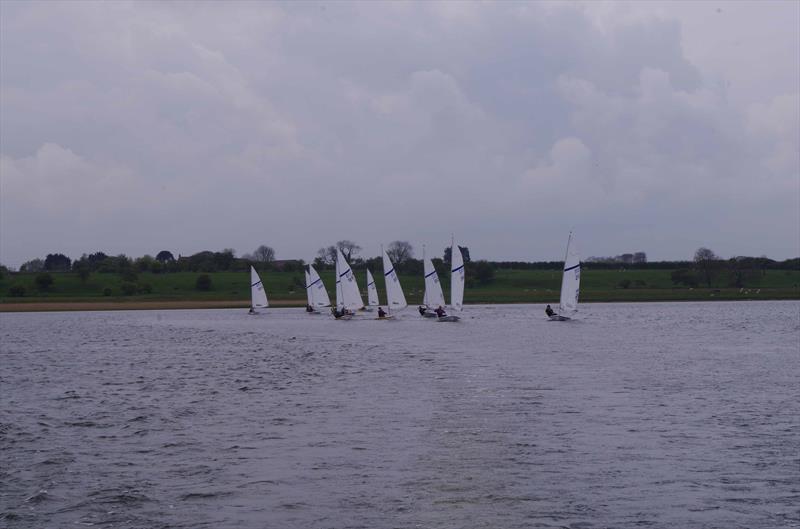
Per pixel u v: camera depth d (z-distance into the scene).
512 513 17.36
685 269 193.00
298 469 21.00
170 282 188.00
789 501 18.05
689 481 19.62
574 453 22.47
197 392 35.94
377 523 16.91
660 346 60.91
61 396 35.25
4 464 21.94
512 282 189.00
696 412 29.12
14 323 113.06
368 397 33.41
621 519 16.95
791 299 171.38
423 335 75.62
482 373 42.31
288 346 64.12
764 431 25.47
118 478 20.36
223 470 20.98
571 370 43.66
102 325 105.00
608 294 174.62
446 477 20.09
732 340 67.31
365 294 164.38
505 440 24.19
